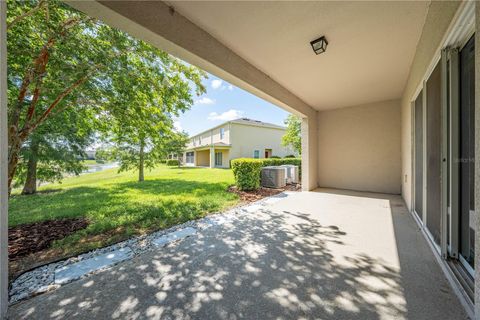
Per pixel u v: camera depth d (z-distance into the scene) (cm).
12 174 322
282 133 2111
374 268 209
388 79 437
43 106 380
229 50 314
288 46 308
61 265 222
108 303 166
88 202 500
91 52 329
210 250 256
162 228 333
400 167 583
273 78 431
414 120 381
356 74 412
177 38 234
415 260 222
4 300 151
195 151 2355
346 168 679
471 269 180
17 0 268
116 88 386
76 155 722
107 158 931
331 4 224
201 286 186
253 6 226
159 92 423
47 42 300
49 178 688
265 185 744
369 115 631
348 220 363
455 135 199
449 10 177
